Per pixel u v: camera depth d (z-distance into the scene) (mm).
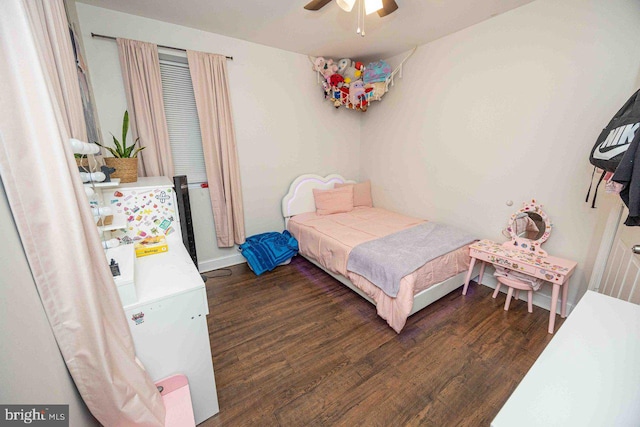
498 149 2420
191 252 1999
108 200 1548
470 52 2484
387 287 1952
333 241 2537
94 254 831
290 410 1396
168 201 1727
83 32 2045
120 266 1148
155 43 2311
